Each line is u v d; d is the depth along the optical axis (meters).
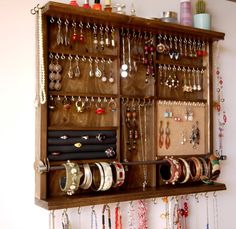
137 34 2.11
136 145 2.09
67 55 1.89
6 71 1.77
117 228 2.00
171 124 2.21
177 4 2.35
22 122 1.80
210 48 2.36
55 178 1.84
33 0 1.84
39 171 1.70
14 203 1.77
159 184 2.14
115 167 1.86
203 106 2.36
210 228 2.48
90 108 1.95
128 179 2.06
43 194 1.73
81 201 1.72
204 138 2.35
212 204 2.50
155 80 2.13
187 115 2.28
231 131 2.59
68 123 1.88
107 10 1.95
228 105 2.58
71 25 1.91
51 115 1.84
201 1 2.37
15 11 1.79
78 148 1.86
